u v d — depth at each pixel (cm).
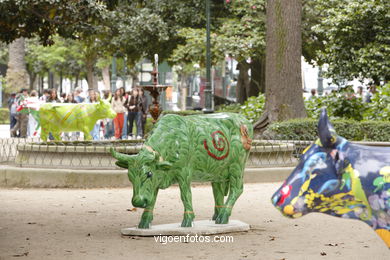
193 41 2964
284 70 2081
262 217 1042
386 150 495
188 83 6675
